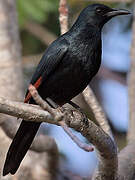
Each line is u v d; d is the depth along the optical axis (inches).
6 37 575.8
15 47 578.9
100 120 462.0
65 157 670.5
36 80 462.0
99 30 471.2
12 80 567.5
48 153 549.0
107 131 459.5
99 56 464.8
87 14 472.4
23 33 692.1
